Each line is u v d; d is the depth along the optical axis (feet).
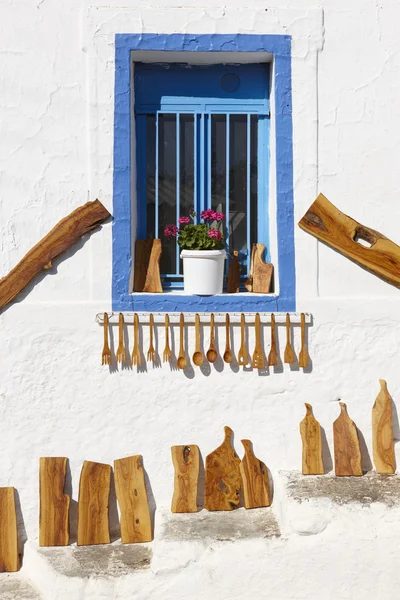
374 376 15.75
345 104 15.67
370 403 15.74
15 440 15.49
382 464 15.44
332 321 15.70
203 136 16.49
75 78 15.46
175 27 15.43
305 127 15.64
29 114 15.43
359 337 15.75
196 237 15.60
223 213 16.66
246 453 15.42
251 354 15.64
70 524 15.47
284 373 15.65
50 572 13.97
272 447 15.62
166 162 16.57
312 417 15.49
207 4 15.48
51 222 15.51
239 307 15.60
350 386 15.74
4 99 15.39
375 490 14.56
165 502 15.52
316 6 15.62
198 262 15.47
